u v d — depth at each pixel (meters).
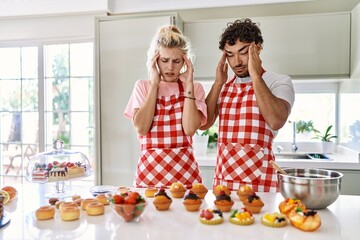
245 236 0.79
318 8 2.50
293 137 2.74
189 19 2.66
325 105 2.74
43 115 2.85
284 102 1.28
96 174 2.37
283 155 2.70
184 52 1.37
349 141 2.41
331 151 2.61
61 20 2.74
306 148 2.73
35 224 0.89
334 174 1.08
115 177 2.35
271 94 1.25
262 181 1.26
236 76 1.45
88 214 0.96
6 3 2.72
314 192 0.96
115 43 2.33
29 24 2.79
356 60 2.17
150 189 1.15
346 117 2.47
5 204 1.10
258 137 1.29
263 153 1.28
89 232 0.83
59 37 2.75
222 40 1.35
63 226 0.87
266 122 1.27
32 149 2.92
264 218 0.87
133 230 0.84
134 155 2.32
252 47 1.27
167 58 1.33
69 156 1.39
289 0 2.50
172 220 0.91
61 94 2.86
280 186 1.05
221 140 1.37
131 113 1.46
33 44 2.84
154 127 1.37
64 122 2.87
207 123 1.46
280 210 0.90
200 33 2.44
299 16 2.32
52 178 1.28
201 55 2.44
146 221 0.90
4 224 0.88
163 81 1.42
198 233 0.81
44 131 2.85
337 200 1.12
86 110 2.83
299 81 2.62
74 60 2.82
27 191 1.30
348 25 2.27
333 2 2.47
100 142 2.37
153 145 1.37
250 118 1.30
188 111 1.33
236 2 2.55
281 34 2.35
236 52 1.31
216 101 1.44
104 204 1.04
